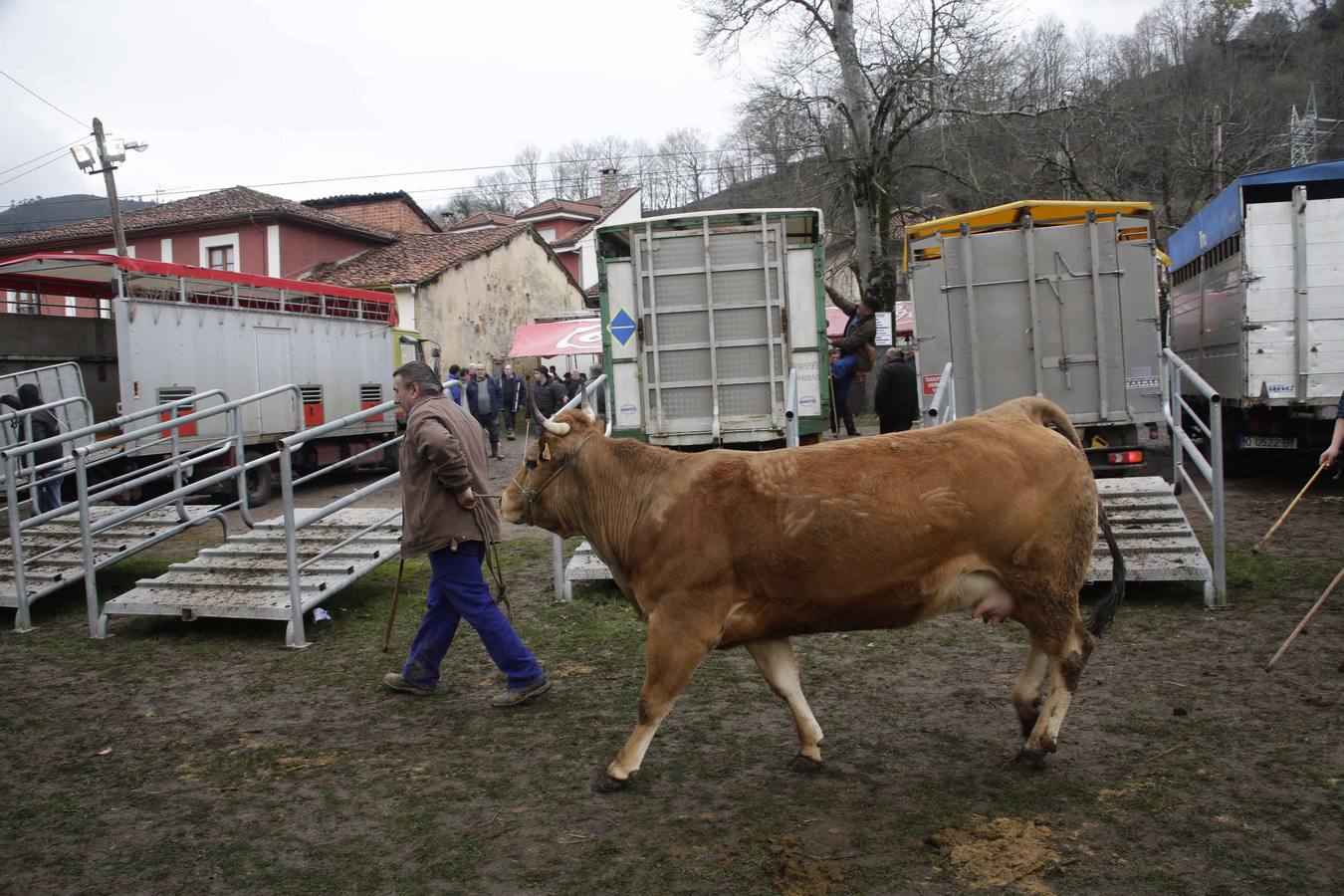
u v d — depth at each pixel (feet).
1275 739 15.08
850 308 86.12
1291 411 37.55
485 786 14.73
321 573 24.44
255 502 50.44
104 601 28.55
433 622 18.97
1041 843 12.12
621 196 152.66
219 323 49.42
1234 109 102.63
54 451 40.04
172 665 21.74
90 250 108.06
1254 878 11.15
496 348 108.88
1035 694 14.61
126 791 15.02
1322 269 36.52
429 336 97.40
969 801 13.44
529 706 18.33
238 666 21.48
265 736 17.22
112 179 77.30
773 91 81.41
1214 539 22.54
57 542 29.30
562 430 15.61
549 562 31.32
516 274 113.09
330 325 57.93
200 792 14.88
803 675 19.48
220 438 48.55
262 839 13.26
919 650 20.75
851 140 81.56
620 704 18.25
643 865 12.10
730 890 11.40
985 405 34.86
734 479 13.82
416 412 18.33
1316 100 107.04
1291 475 42.91
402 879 12.05
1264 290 37.35
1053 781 13.99
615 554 15.24
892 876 11.52
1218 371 43.32
